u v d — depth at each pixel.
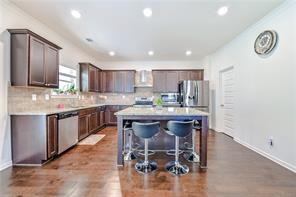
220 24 3.96
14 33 3.08
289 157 2.99
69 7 3.22
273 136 3.36
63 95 4.91
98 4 3.12
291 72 2.94
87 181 2.57
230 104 5.38
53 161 3.35
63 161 3.35
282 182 2.54
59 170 2.95
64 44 4.95
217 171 2.92
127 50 6.10
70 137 4.07
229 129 5.46
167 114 3.11
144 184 2.50
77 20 3.76
